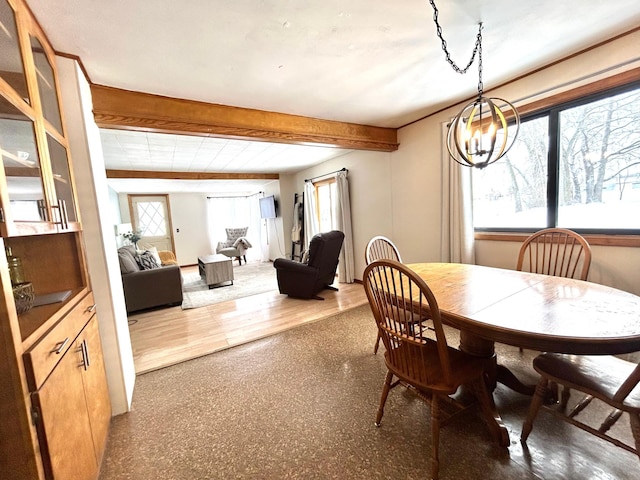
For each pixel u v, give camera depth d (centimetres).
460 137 161
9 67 106
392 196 390
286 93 238
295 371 222
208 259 542
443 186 304
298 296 409
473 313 129
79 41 153
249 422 170
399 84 235
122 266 368
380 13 148
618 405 112
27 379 89
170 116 232
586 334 104
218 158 458
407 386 169
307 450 147
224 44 166
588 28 176
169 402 192
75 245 158
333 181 524
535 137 244
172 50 169
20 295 116
